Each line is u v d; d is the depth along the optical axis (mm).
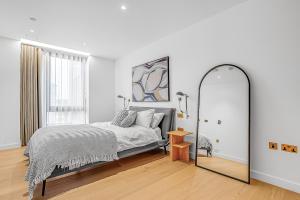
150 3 2398
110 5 2428
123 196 1909
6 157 3090
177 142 3102
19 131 3740
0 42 3545
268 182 2160
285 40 2039
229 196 1899
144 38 3654
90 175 2430
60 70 4426
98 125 3447
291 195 1900
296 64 1962
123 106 4922
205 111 2822
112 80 5250
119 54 4754
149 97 3971
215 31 2738
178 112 3336
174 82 3412
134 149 2879
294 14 1977
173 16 2764
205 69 2883
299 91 1941
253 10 2305
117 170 2609
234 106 2461
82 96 4773
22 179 2271
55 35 3473
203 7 2520
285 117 2041
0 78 3549
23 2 2328
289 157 2010
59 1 2316
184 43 3215
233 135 2451
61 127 2902
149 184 2178
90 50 4422
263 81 2219
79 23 2959
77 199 1848
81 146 2221
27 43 3918
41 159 1911
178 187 2104
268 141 2172
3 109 3580
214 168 2588
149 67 3955
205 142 2777
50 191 1996
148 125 3311
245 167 2281
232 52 2529
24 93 3855
